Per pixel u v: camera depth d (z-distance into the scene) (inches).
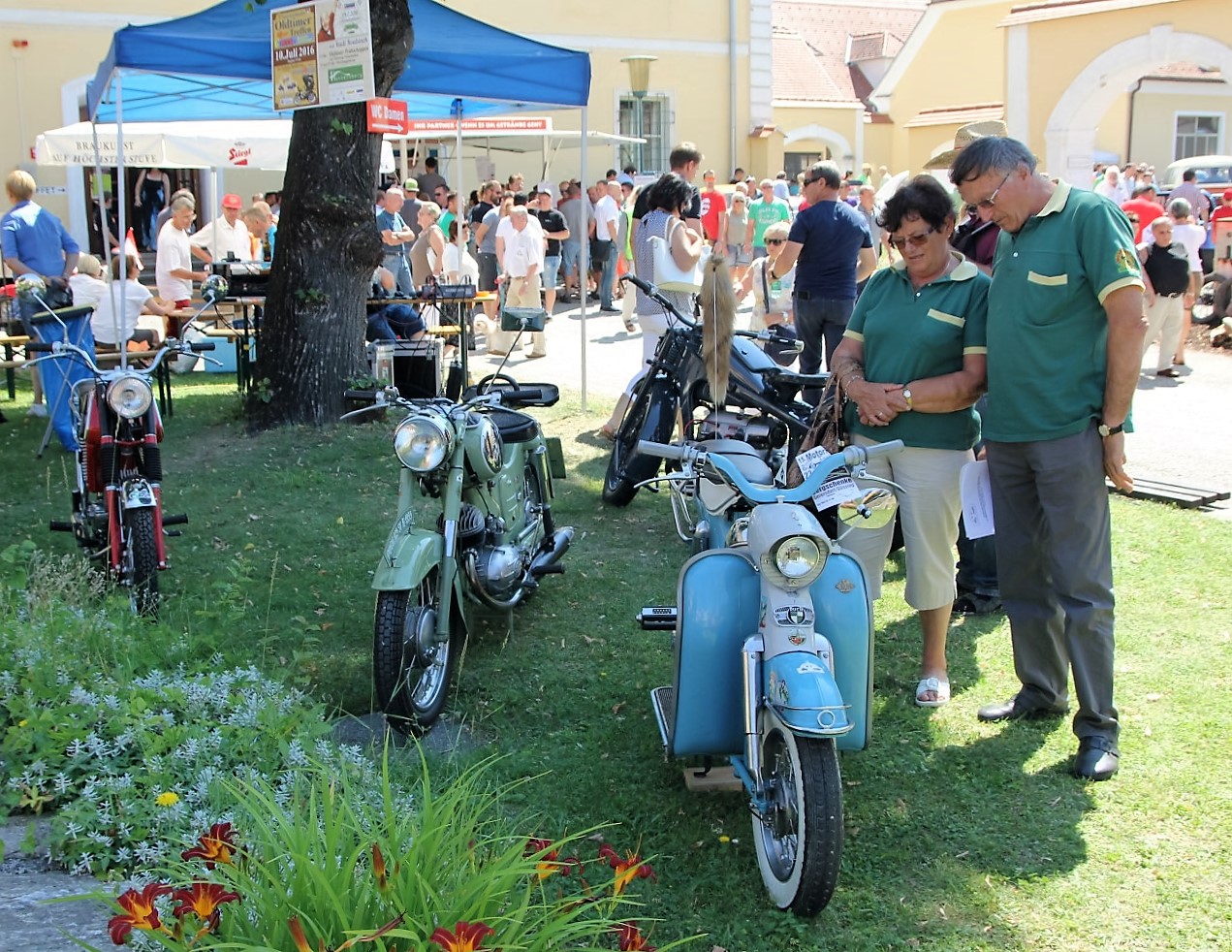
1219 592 223.3
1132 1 757.9
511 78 366.3
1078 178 829.2
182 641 182.4
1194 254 577.9
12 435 368.2
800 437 230.4
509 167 922.1
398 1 335.0
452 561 175.2
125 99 446.6
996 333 159.8
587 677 191.9
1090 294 153.8
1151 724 172.1
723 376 199.9
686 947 125.6
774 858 134.3
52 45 713.6
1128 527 265.1
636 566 245.8
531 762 163.3
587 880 135.4
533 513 222.8
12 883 125.8
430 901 94.0
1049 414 156.9
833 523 161.6
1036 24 814.5
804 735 122.6
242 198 799.7
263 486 301.6
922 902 132.9
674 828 147.7
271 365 360.5
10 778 143.1
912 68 1254.9
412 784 153.8
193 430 363.3
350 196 352.5
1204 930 126.9
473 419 184.2
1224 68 724.7
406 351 391.5
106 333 375.9
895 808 152.6
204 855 101.7
